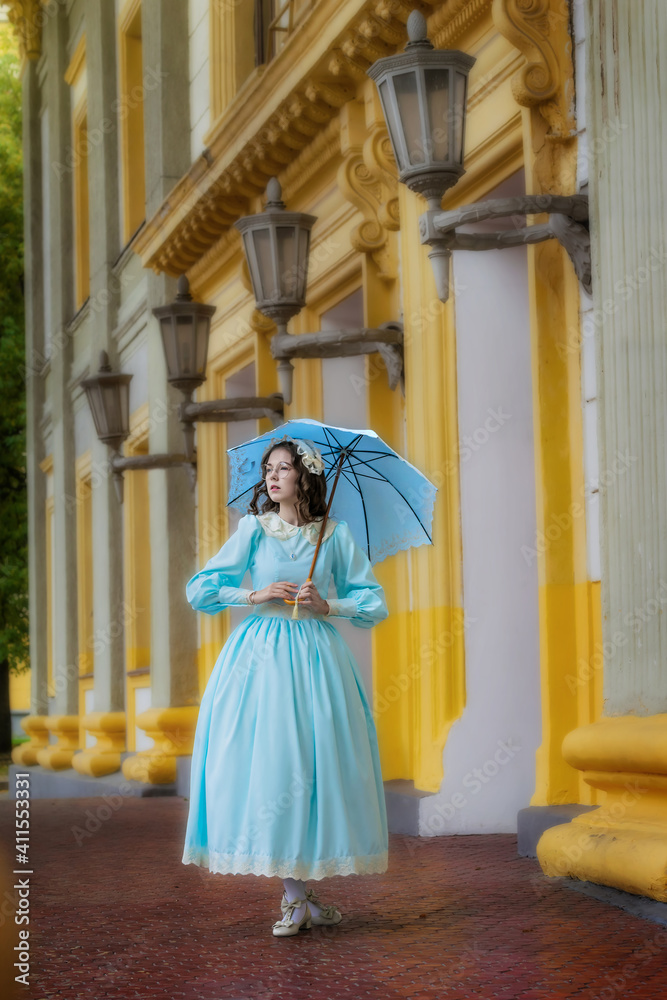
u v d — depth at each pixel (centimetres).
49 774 1662
